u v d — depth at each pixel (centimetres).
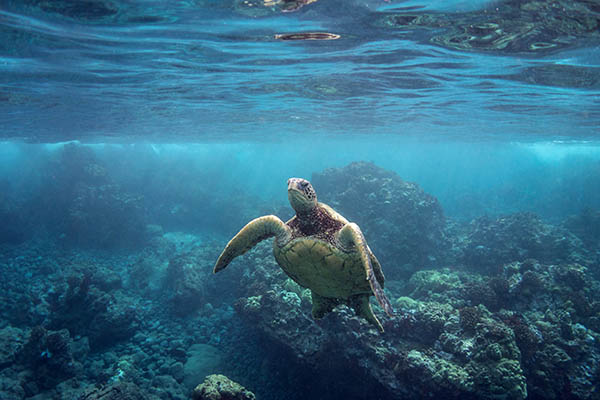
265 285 1177
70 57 920
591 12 647
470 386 706
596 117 1923
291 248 453
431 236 1800
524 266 1288
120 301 1320
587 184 5028
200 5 639
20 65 966
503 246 1709
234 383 609
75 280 1245
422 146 6091
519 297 1132
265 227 469
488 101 1595
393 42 859
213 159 4491
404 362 793
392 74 1175
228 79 1222
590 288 1206
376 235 1692
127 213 2359
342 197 1888
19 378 884
